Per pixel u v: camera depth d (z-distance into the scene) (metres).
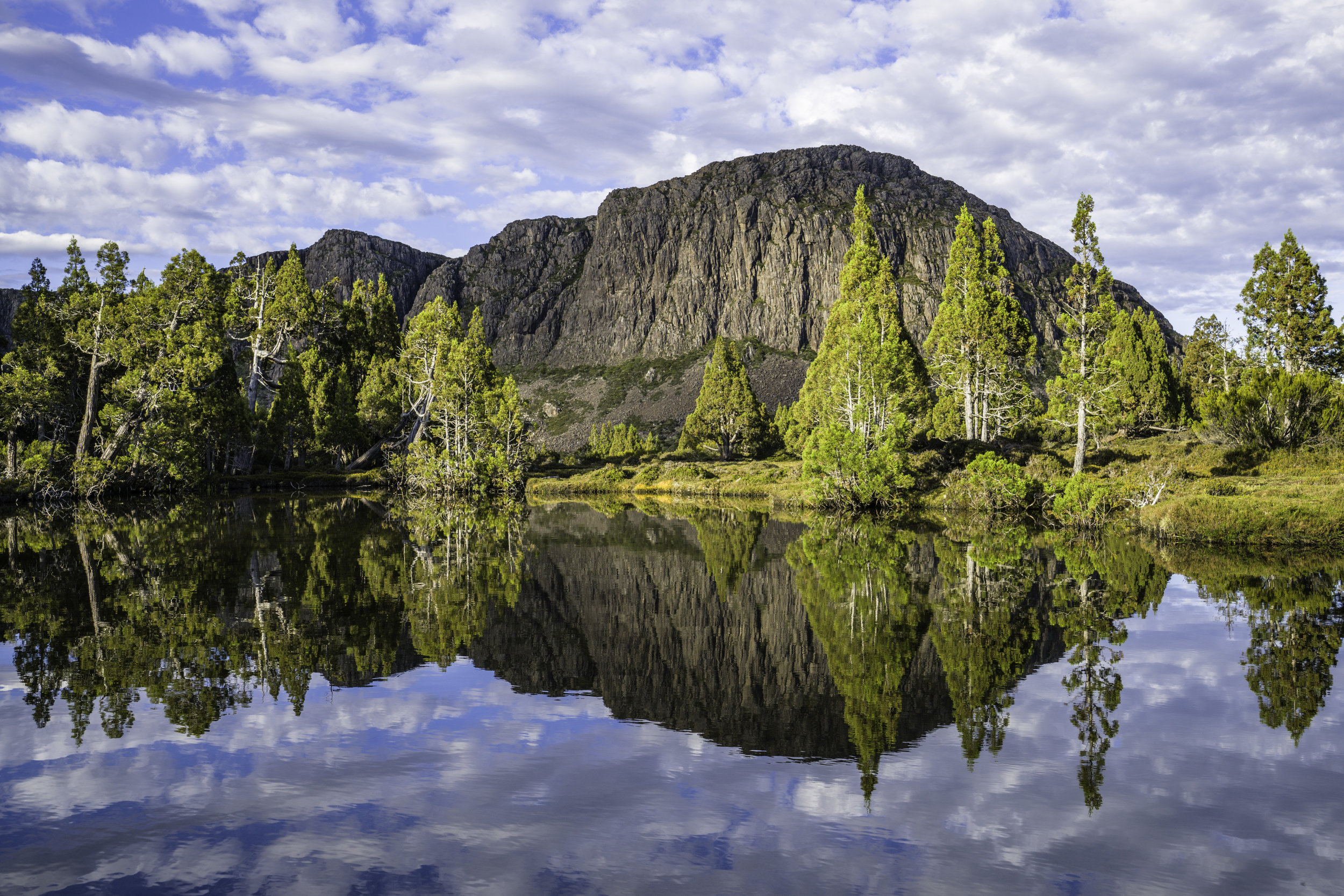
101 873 6.05
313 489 65.31
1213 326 75.50
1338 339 46.62
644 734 9.12
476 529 32.47
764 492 57.12
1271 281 48.91
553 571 21.12
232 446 70.25
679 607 16.53
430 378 67.62
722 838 6.59
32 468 48.69
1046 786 7.57
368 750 8.60
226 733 9.11
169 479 56.34
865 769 8.05
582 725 9.43
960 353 53.94
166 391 51.66
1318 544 23.47
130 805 7.21
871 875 5.97
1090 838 6.54
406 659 12.39
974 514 37.47
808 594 17.64
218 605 16.23
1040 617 14.81
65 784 7.67
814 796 7.41
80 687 10.80
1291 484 31.16
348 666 11.95
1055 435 62.31
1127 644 12.75
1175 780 7.66
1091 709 9.75
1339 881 5.83
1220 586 17.50
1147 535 27.27
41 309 54.28
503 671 11.74
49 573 20.23
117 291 53.56
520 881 5.91
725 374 92.38
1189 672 11.20
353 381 88.31
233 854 6.34
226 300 75.12
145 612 15.52
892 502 40.22
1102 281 41.53
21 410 50.50
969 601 16.41
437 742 8.85
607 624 14.91
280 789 7.58
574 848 6.42
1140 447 47.06
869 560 22.70
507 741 8.88
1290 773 7.78
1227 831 6.64
